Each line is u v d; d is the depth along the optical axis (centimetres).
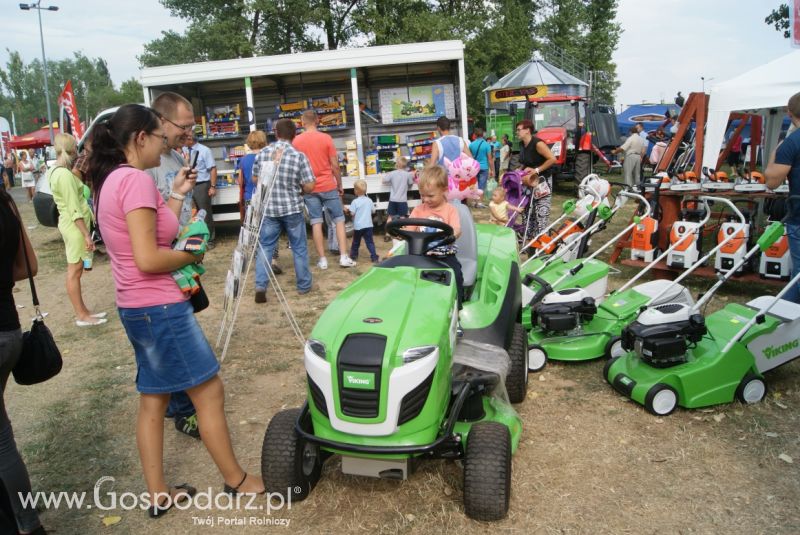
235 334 611
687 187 727
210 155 1041
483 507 297
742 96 840
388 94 1211
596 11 5109
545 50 3772
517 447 365
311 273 815
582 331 521
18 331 287
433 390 290
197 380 304
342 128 1203
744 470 343
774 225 431
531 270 638
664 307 442
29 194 2244
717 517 305
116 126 292
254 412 444
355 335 295
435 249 399
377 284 339
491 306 410
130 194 278
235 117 1212
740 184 680
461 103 1084
